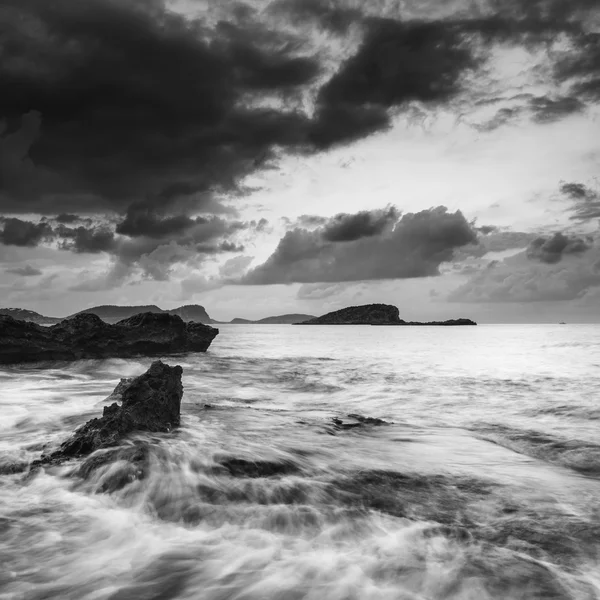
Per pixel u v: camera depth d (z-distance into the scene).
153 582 4.89
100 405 14.82
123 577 4.98
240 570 5.21
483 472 9.30
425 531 6.50
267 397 19.89
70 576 4.98
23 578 4.92
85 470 8.10
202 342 47.88
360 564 5.44
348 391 21.55
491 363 36.38
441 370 30.84
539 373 28.19
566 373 28.09
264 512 6.90
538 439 12.16
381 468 9.31
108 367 31.14
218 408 15.38
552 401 17.92
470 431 13.18
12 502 7.04
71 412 13.99
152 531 6.19
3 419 12.92
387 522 6.79
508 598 4.82
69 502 7.06
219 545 5.84
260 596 4.66
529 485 8.58
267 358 43.00
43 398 17.02
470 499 7.82
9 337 28.81
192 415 13.88
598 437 12.34
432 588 4.96
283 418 14.03
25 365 29.12
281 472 8.61
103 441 9.33
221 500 7.23
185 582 4.91
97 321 35.91
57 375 25.67
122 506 6.96
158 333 41.12
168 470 8.17
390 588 4.93
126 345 37.09
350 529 6.48
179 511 6.82
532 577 5.26
